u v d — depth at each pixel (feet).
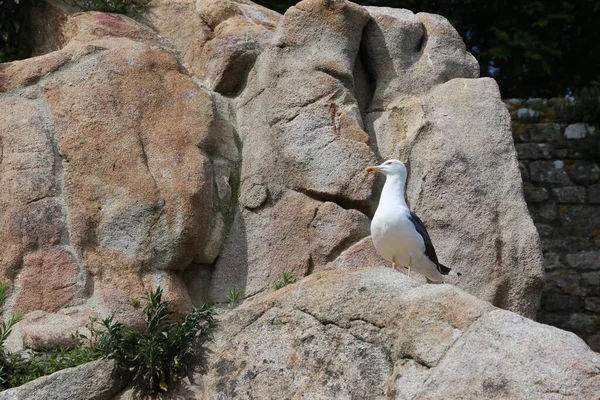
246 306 25.21
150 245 29.19
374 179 30.32
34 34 36.50
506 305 29.60
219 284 30.35
